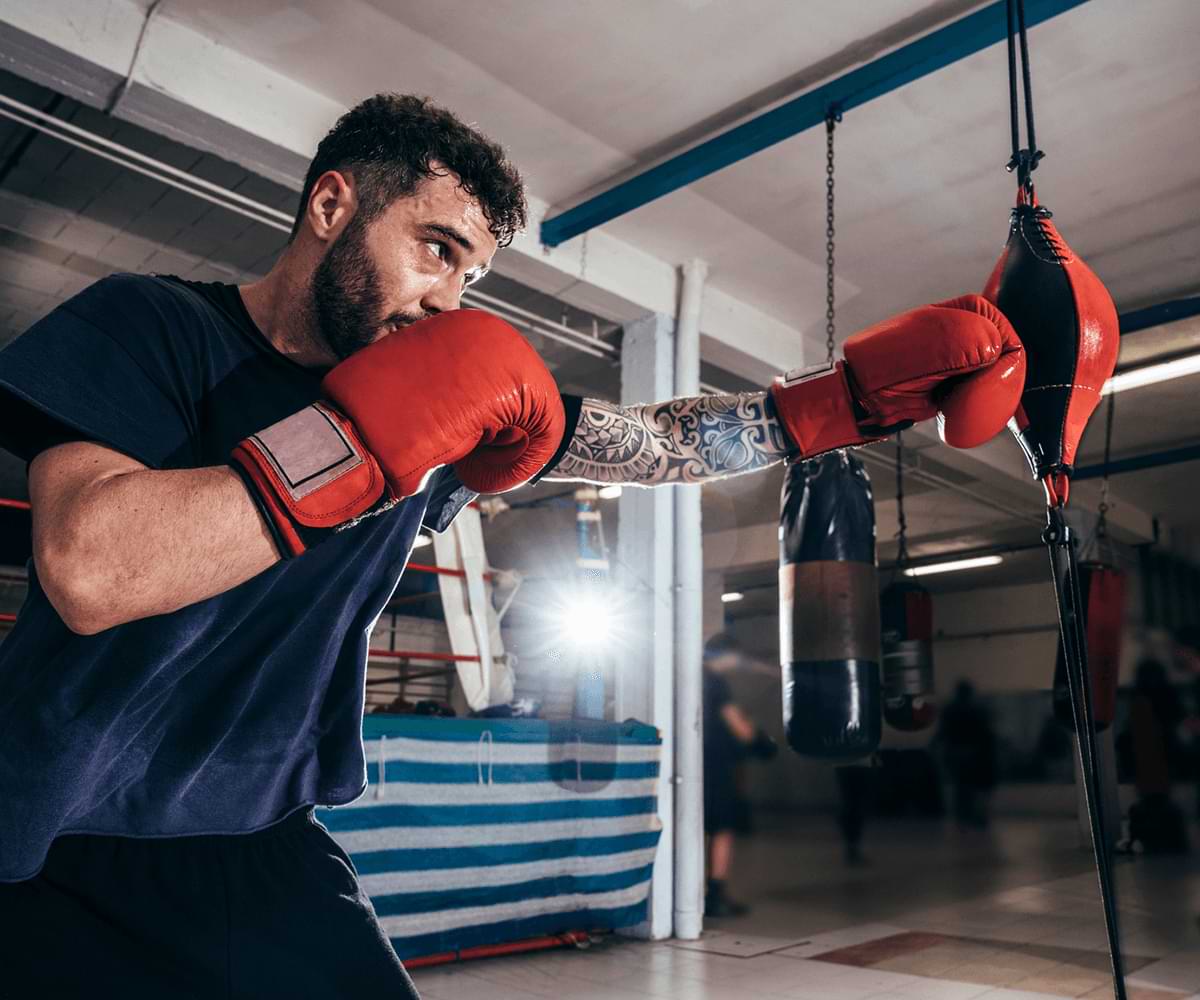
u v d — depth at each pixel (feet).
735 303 17.20
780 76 11.44
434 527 3.80
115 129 12.48
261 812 2.93
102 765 2.57
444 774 11.30
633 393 15.57
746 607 47.11
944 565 36.99
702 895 14.05
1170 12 10.32
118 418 2.38
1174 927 14.53
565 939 12.62
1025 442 4.05
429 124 2.91
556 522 31.17
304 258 2.96
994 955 12.55
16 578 24.38
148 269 16.43
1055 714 11.85
